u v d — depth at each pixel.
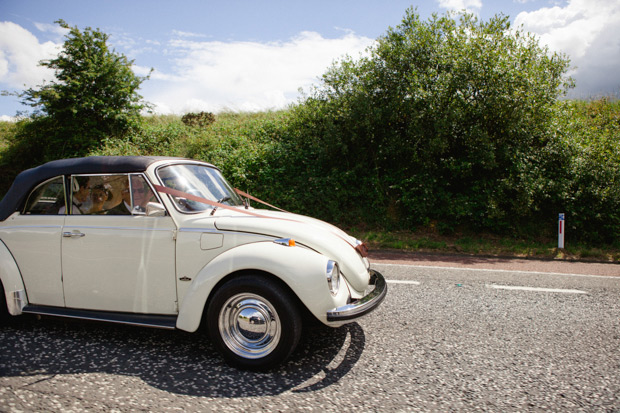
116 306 3.29
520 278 6.22
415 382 2.79
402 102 11.13
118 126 15.59
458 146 11.20
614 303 4.91
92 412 2.30
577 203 9.99
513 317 4.29
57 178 3.53
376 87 11.58
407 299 4.87
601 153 10.14
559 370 3.04
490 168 10.03
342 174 11.52
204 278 2.94
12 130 16.11
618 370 3.06
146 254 3.19
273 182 12.16
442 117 10.55
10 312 3.47
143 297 3.21
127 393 2.53
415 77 10.67
